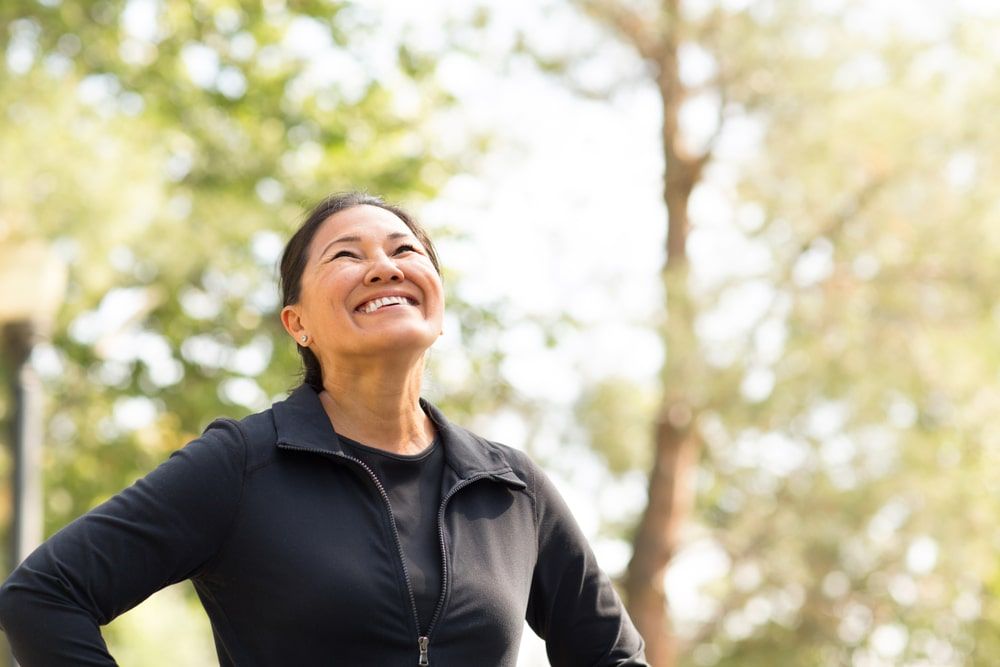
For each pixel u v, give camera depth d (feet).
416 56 41.88
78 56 37.70
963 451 41.91
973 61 42.29
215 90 40.83
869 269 42.32
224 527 7.88
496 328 43.78
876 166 42.09
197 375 42.19
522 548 8.56
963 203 41.50
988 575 41.81
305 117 41.39
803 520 42.06
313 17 40.57
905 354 41.19
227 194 39.75
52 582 7.56
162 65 39.50
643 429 44.78
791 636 43.93
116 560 7.67
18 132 31.19
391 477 8.34
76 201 31.22
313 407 8.37
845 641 43.09
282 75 41.50
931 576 42.11
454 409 43.96
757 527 43.29
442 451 8.64
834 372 40.83
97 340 41.14
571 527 9.01
